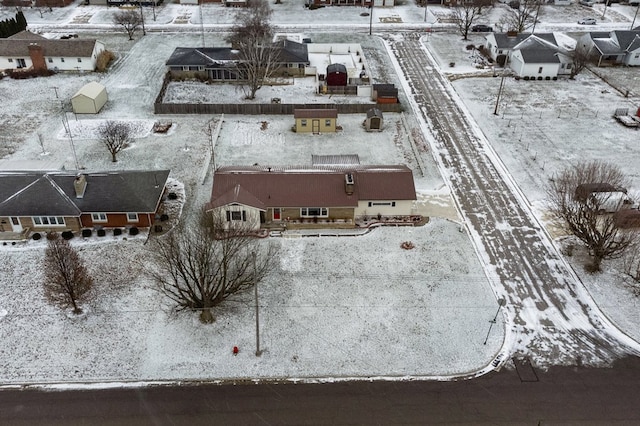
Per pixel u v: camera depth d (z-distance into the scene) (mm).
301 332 37875
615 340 38125
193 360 35750
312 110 64750
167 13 110812
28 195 46594
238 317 39031
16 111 68875
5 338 36938
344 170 50406
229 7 116250
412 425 31812
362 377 34812
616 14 116188
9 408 32406
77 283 38406
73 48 80375
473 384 34500
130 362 35500
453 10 115125
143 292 40969
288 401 33156
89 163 57594
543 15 114562
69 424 31562
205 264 38125
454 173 57625
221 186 48250
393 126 67312
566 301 41312
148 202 47156
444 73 83812
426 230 48531
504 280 43156
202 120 67812
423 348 36906
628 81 81938
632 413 32781
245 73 77500
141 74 81000
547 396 33781
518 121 68750
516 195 54031
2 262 43688
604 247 43844
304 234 47500
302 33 100438
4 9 111000
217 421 31844
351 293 41312
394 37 99562
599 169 53406
